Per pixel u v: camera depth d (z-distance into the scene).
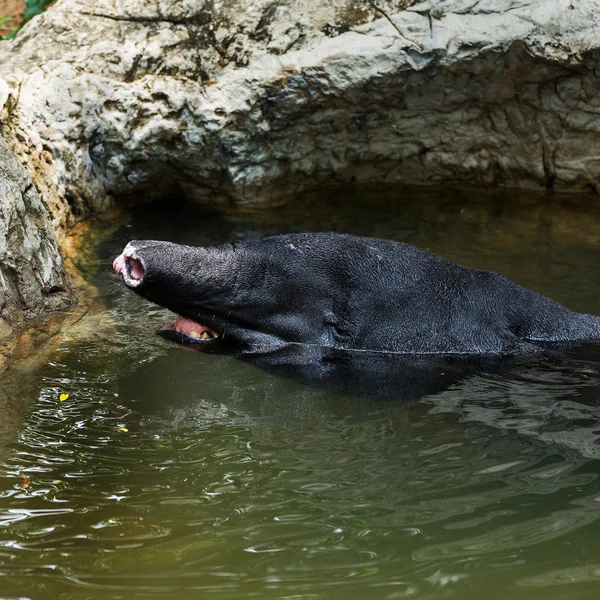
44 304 11.80
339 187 16.89
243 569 7.02
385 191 16.69
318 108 15.59
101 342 11.17
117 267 10.64
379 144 16.47
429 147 16.50
